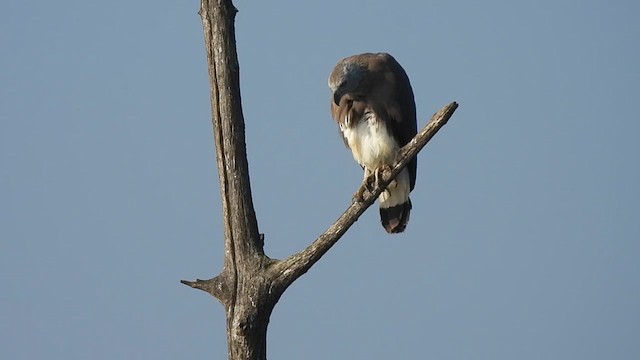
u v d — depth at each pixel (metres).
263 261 10.18
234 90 10.30
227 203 10.28
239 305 10.09
